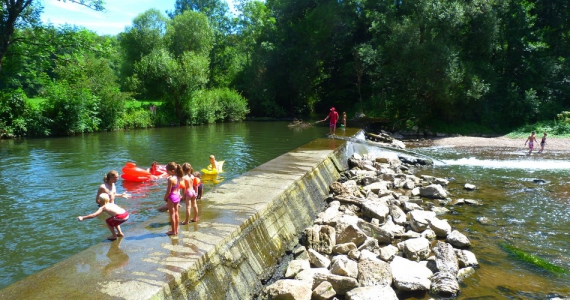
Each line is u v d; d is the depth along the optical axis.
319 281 6.14
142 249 5.47
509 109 31.97
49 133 24.66
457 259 7.21
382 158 17.86
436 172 16.42
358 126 29.14
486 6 30.39
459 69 28.83
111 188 6.22
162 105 35.28
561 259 7.63
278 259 7.05
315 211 10.11
